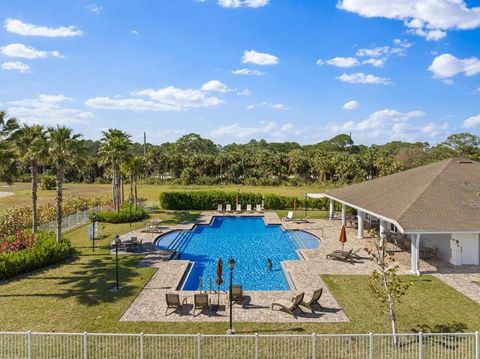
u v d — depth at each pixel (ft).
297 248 105.50
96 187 288.92
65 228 122.11
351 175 281.13
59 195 92.89
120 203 155.84
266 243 112.47
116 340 46.47
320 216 154.61
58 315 53.72
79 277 70.90
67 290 63.82
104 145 141.49
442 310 55.36
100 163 144.77
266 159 315.78
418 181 94.38
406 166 299.99
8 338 45.03
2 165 82.84
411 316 53.42
